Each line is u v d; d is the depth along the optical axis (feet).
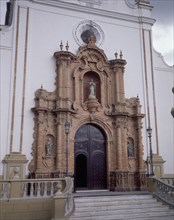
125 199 46.75
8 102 55.16
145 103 66.03
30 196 41.91
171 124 67.26
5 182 41.47
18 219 40.24
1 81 55.77
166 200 45.75
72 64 61.72
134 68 67.67
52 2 63.52
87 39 65.00
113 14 68.85
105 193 51.75
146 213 42.14
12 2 66.95
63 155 55.57
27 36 59.67
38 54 59.88
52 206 40.22
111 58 66.33
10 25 61.72
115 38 67.92
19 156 52.85
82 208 41.78
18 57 57.88
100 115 61.46
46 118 56.85
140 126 63.10
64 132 56.54
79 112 59.93
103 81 63.67
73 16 65.00
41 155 54.24
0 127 53.62
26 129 55.16
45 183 43.34
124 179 58.29
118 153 59.52
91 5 67.56
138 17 71.20
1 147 52.80
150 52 69.87
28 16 60.80
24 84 56.95
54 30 62.49
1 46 57.41
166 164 64.18
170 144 65.87
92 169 59.41
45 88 58.75
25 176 52.75
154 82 68.13
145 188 59.06
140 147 61.82
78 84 61.46
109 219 39.14
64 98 57.88
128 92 65.62
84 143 60.13
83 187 57.77
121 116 61.26
